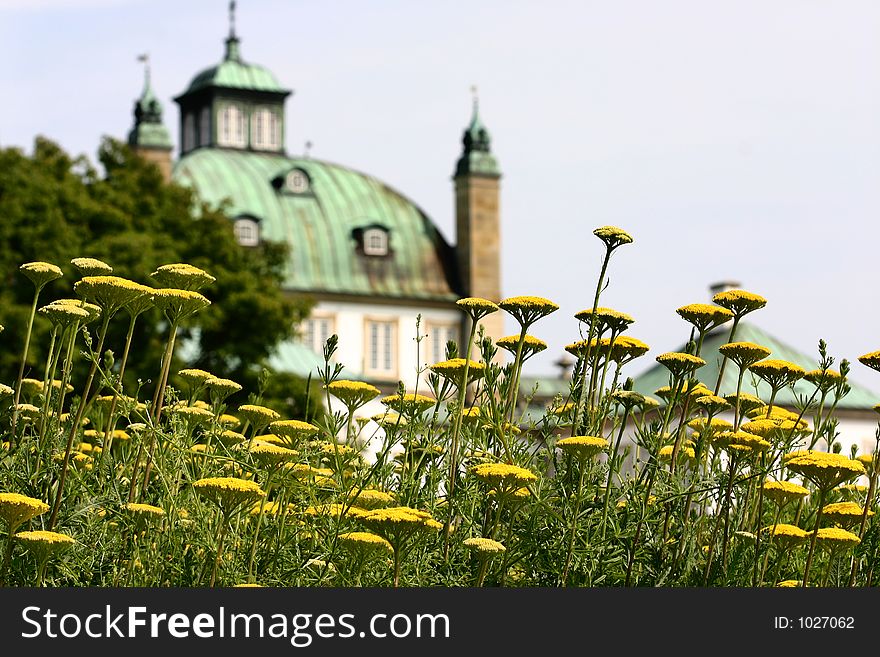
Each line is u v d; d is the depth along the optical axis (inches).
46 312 319.9
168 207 2119.8
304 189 4131.4
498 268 4173.2
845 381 342.6
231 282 2026.3
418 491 316.8
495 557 297.7
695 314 339.6
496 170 4188.0
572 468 311.3
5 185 1833.2
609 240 324.8
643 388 1894.7
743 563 315.6
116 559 300.4
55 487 315.3
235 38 4783.5
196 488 287.6
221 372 1977.1
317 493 319.9
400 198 4264.3
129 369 1535.4
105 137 2192.4
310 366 3240.7
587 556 296.2
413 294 4097.0
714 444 333.7
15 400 334.6
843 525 318.3
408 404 327.6
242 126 4643.2
